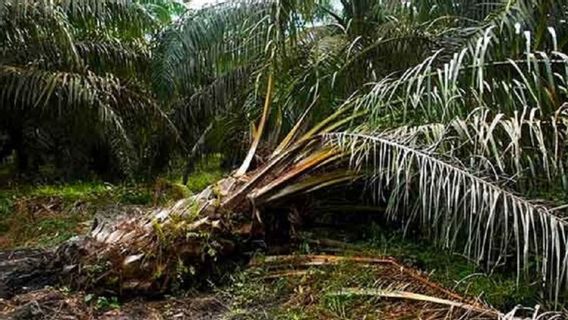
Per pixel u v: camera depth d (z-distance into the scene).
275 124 4.04
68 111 5.85
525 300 2.53
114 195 5.73
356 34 4.36
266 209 3.48
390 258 3.14
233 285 3.11
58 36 5.67
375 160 3.07
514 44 2.75
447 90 2.64
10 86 5.62
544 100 2.56
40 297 2.96
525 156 2.56
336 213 3.83
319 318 2.65
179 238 3.18
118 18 6.23
